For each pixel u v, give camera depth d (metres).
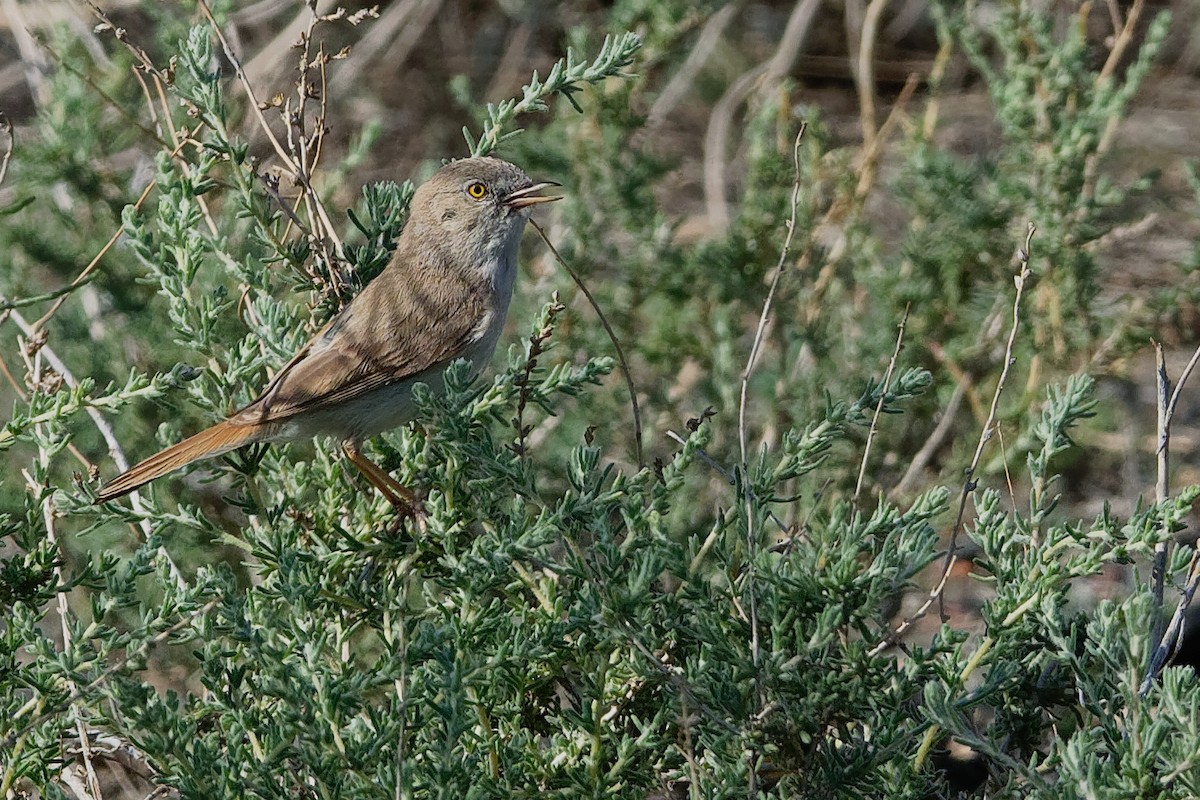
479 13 20.89
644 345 14.12
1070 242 13.20
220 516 11.79
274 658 6.82
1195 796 6.43
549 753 7.75
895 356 8.57
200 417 12.38
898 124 20.09
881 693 7.31
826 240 16.03
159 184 9.55
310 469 9.71
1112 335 13.49
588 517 7.55
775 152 14.31
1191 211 17.55
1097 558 7.50
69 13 14.29
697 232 18.33
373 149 19.20
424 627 7.08
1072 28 13.52
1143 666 6.63
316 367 9.55
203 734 8.09
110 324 12.95
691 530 11.47
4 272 13.03
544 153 14.38
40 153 12.95
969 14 14.95
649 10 15.14
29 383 9.23
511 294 10.90
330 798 6.69
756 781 7.23
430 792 6.68
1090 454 14.49
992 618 7.51
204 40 9.65
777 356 14.34
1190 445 14.87
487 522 8.09
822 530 7.88
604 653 7.50
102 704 7.87
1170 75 20.45
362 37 19.83
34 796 9.07
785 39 19.33
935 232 14.13
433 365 10.04
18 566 7.86
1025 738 8.04
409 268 10.31
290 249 9.86
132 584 7.56
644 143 16.11
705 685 7.36
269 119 14.92
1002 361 13.52
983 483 12.87
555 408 12.98
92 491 8.67
